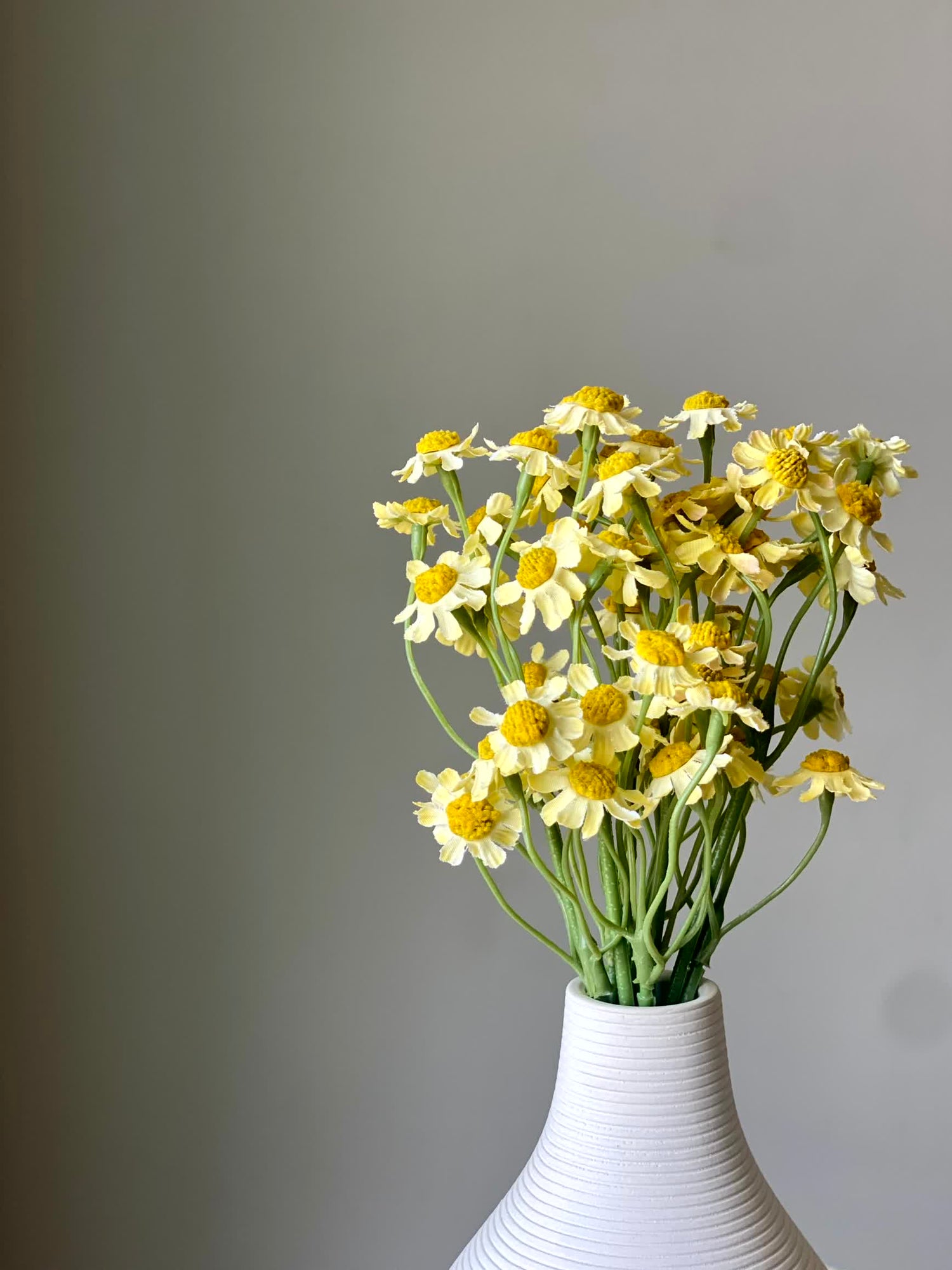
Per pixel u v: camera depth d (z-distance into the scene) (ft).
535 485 1.88
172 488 2.75
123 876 2.76
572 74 2.80
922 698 2.85
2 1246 2.73
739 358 2.82
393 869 2.81
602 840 1.83
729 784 1.85
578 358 2.81
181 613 2.76
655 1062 1.78
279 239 2.76
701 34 2.81
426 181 2.79
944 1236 2.88
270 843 2.79
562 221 2.80
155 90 2.73
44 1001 2.74
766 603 1.82
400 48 2.78
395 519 1.92
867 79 2.83
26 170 2.71
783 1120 2.87
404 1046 2.82
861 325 2.84
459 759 2.80
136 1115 2.77
